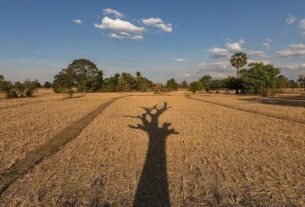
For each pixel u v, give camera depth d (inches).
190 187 357.4
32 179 385.1
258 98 2500.0
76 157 498.6
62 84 4370.1
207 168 434.9
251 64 3346.5
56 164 455.2
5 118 1005.8
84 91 4392.2
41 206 304.3
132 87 4923.7
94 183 370.9
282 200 319.3
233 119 1026.7
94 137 681.6
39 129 776.3
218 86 4387.3
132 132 754.2
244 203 312.5
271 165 450.0
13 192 340.5
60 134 703.1
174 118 1066.7
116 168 435.2
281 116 1109.7
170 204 309.7
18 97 2714.1
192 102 2009.1
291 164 455.5
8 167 435.5
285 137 678.5
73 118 1019.9
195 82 3914.9
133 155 514.0
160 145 596.4
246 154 519.5
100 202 314.5
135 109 1441.9
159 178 390.0
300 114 1171.3
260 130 782.5
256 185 364.5
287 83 5152.6
